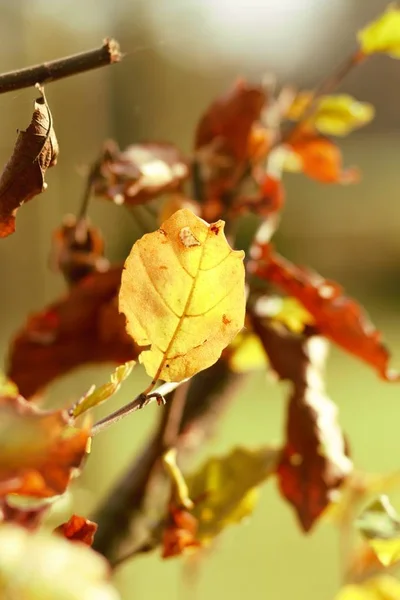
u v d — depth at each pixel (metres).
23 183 0.76
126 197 0.89
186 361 0.75
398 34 1.04
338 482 0.90
